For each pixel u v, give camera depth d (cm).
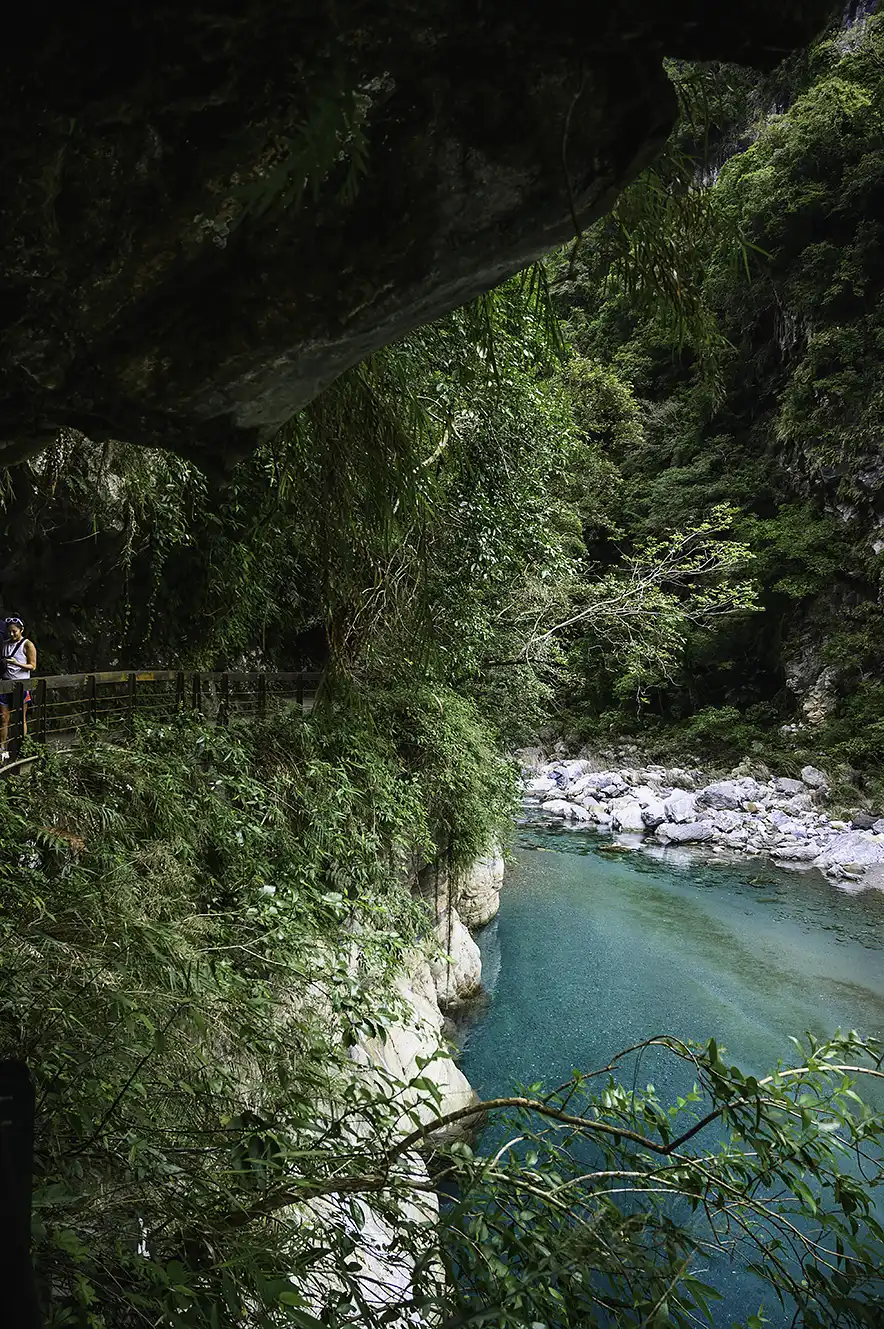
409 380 266
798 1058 803
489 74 105
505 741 1231
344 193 77
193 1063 250
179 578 880
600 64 105
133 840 419
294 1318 160
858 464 2436
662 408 2931
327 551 289
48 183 104
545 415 878
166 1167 204
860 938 1173
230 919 396
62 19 94
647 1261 192
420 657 427
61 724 673
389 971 439
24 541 727
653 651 1512
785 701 2577
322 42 98
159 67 97
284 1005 335
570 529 1455
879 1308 179
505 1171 212
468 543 814
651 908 1294
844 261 2406
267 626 1009
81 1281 156
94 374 122
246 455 139
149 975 265
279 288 116
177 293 116
